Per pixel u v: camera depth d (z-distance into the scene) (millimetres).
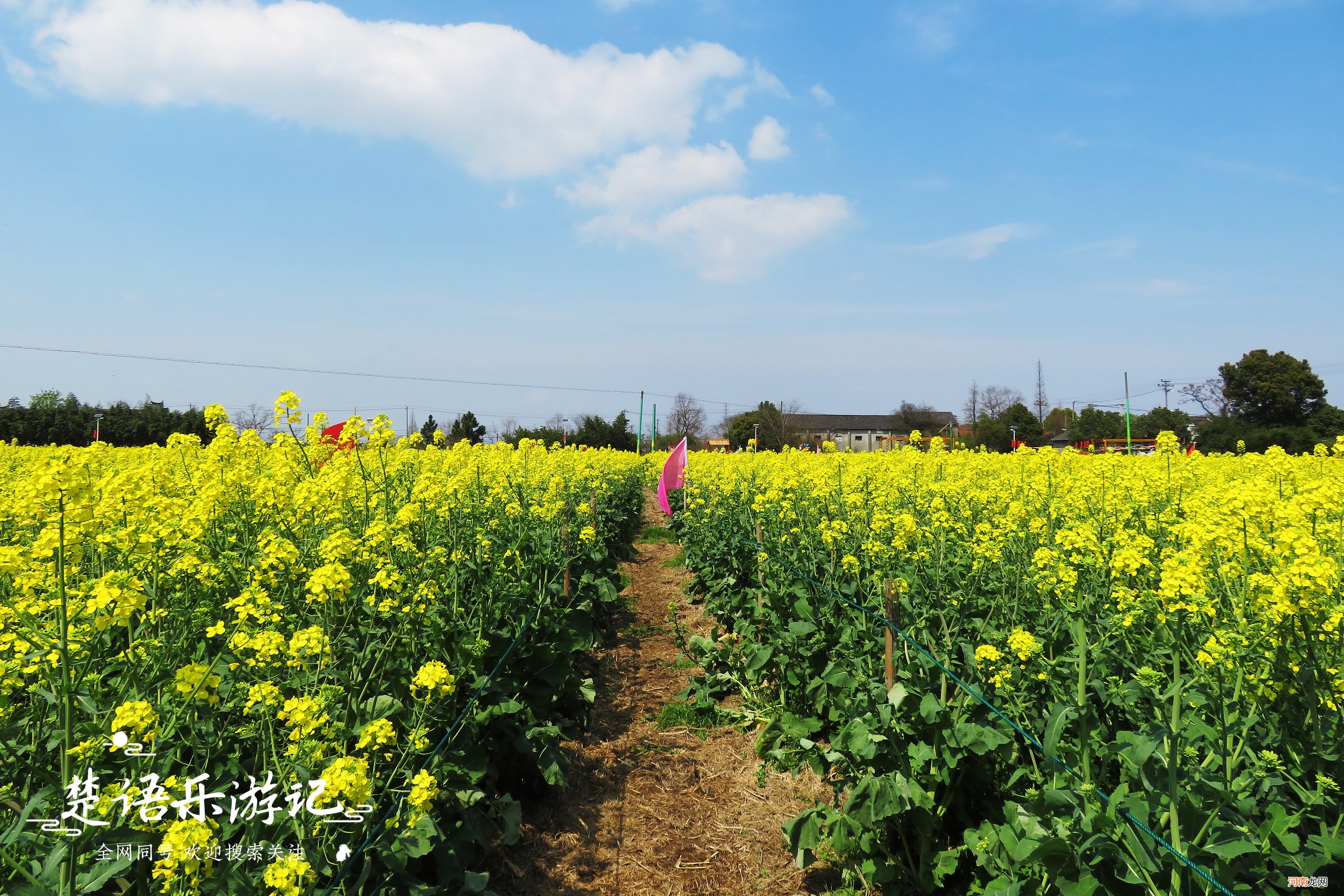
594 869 4109
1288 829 2436
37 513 3002
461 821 3480
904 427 76750
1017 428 55062
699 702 6191
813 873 4004
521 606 5129
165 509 4148
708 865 4133
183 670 2533
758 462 16188
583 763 5281
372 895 2686
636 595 10672
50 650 2639
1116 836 2602
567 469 12969
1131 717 3262
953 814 3623
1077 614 3904
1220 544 3439
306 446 6637
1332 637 2932
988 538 5410
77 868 2055
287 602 4004
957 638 4160
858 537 6555
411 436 9789
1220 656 2836
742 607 7059
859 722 3672
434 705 3428
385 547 4562
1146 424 56875
